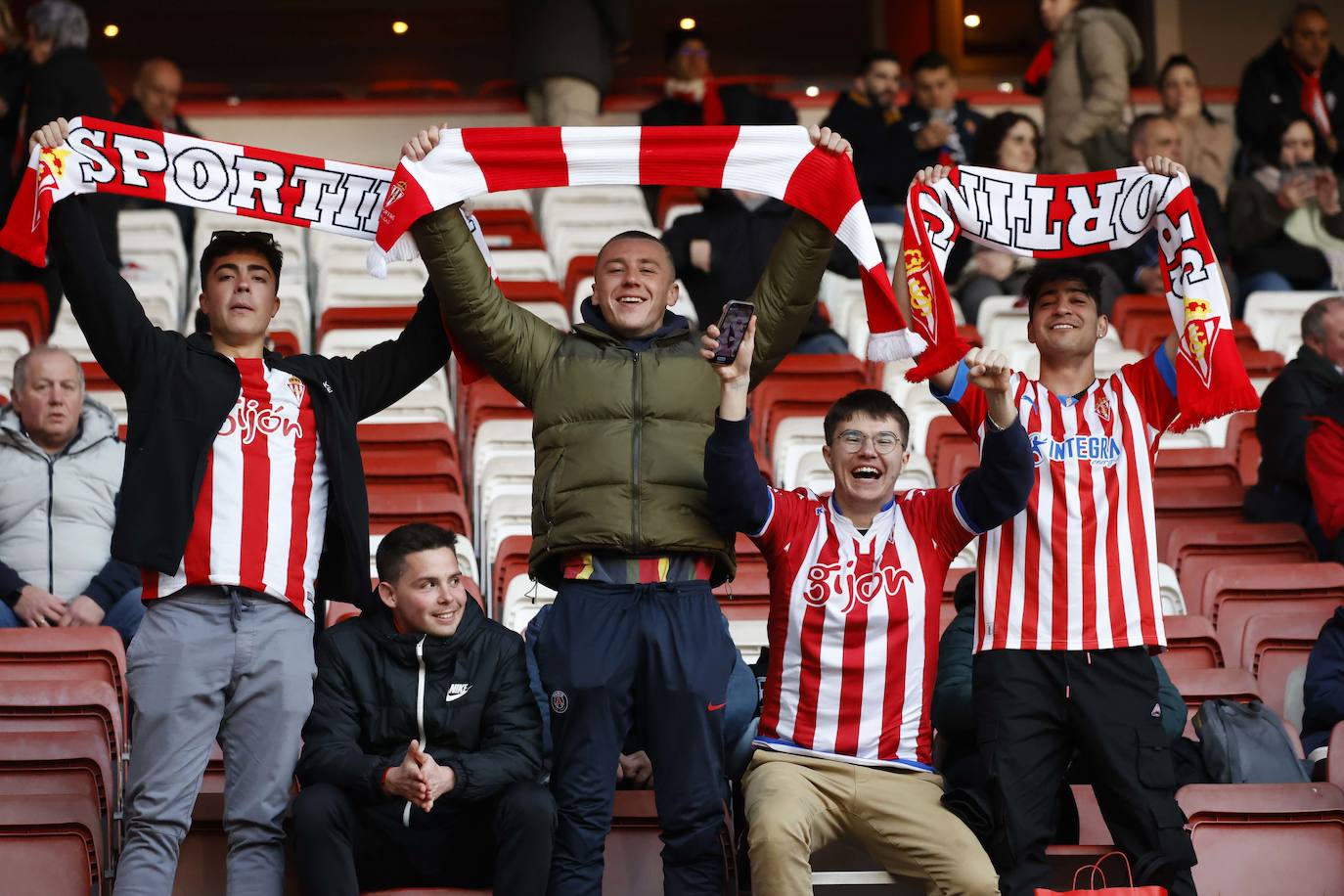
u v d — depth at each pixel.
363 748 10.57
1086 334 11.09
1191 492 16.20
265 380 10.63
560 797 10.26
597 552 10.52
